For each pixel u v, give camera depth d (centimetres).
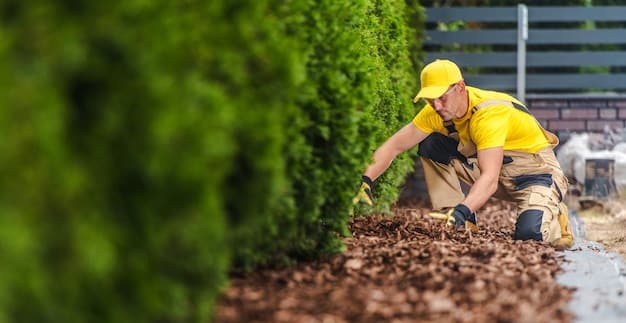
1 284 477
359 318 740
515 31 2094
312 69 907
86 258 513
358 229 1265
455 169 1330
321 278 885
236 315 735
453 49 2180
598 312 791
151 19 561
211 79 675
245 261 862
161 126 535
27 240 483
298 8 877
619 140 1941
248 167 705
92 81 539
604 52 2105
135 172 551
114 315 547
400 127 1658
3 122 479
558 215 1299
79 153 530
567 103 2069
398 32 1623
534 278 921
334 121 926
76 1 534
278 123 729
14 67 499
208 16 666
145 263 564
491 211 1744
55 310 517
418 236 1216
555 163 1316
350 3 1067
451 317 749
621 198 1845
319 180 906
